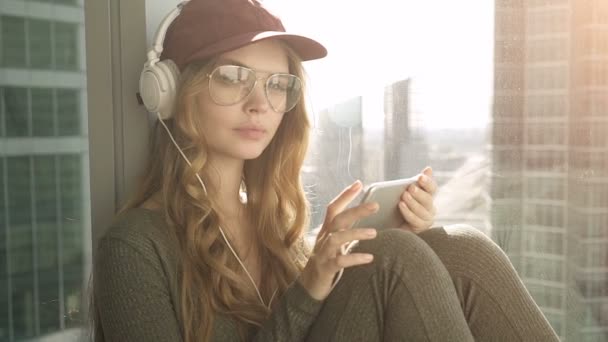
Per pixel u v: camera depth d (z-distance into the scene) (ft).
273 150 3.88
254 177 3.90
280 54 3.51
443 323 2.79
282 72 3.51
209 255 3.29
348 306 2.93
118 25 3.61
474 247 3.28
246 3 3.37
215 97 3.28
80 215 3.60
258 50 3.38
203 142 3.35
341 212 3.02
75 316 3.62
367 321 2.90
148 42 3.77
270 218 3.84
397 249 2.91
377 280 2.89
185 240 3.26
